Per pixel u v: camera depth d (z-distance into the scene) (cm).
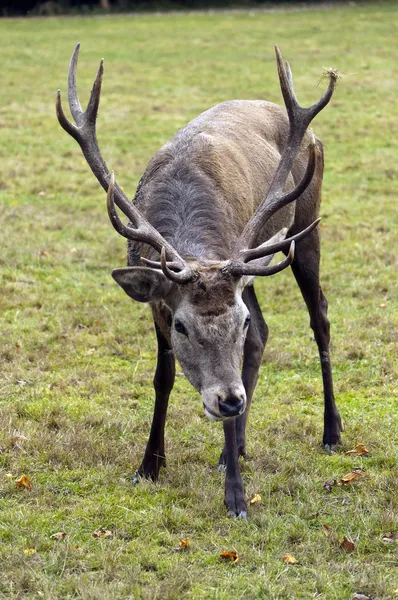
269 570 888
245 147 1192
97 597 826
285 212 1202
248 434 1196
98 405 1294
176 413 1254
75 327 1585
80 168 2803
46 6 7619
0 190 2514
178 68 4722
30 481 1059
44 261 1908
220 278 914
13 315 1630
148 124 3409
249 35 5916
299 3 7750
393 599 843
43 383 1366
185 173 1079
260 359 1194
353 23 6253
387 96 3916
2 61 5022
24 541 930
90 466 1105
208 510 997
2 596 841
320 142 1311
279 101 3806
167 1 7888
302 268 1249
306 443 1184
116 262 1941
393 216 2314
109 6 7781
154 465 1081
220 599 837
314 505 1005
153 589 845
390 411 1277
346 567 889
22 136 3231
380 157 2927
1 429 1182
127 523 977
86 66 4828
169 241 1023
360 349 1484
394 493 1027
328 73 1106
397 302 1720
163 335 1054
